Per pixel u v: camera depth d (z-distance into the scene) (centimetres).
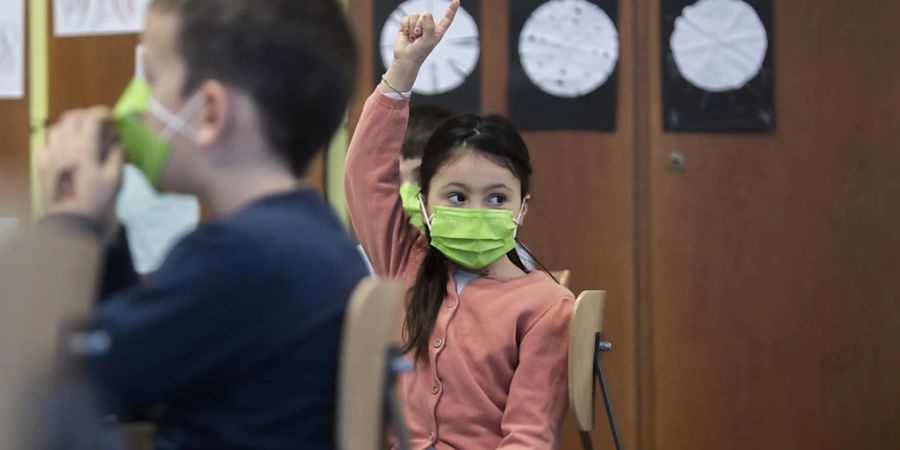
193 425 108
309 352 109
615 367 331
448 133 219
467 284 218
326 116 118
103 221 112
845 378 329
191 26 112
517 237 322
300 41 114
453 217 212
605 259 332
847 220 329
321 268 111
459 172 215
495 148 216
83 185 110
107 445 105
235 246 105
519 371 206
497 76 331
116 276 124
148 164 114
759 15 327
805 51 328
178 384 104
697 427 331
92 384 100
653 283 331
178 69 112
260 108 113
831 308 330
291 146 116
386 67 333
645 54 330
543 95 330
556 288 217
